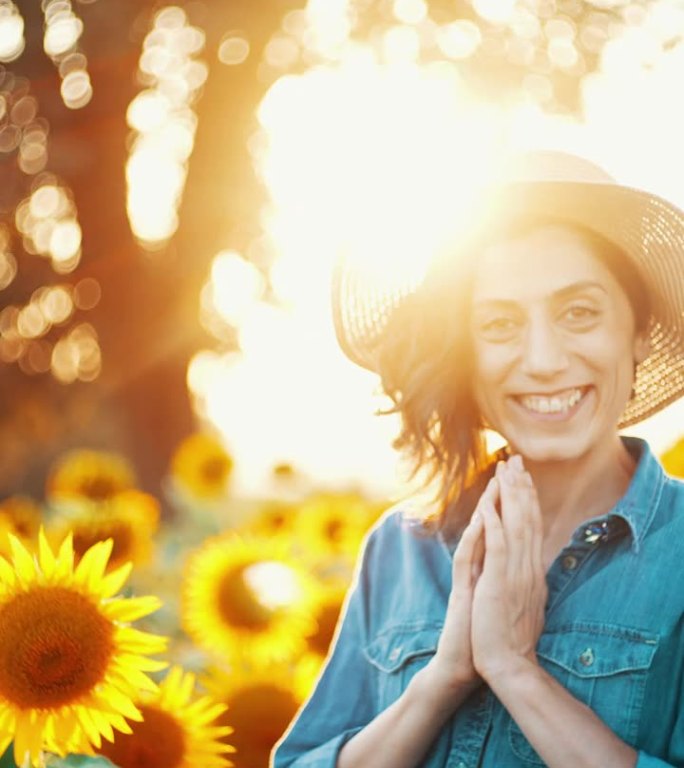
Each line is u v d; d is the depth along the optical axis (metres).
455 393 2.83
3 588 2.98
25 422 14.28
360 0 14.66
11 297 14.12
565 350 2.58
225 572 4.80
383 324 2.92
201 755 3.42
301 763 2.82
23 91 13.62
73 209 14.30
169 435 14.53
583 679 2.56
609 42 14.45
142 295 14.38
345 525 6.91
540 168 2.64
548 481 2.73
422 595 2.84
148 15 13.84
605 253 2.62
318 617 4.82
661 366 2.83
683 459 6.21
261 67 14.25
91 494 7.16
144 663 3.00
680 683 2.53
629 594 2.58
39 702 2.93
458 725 2.70
